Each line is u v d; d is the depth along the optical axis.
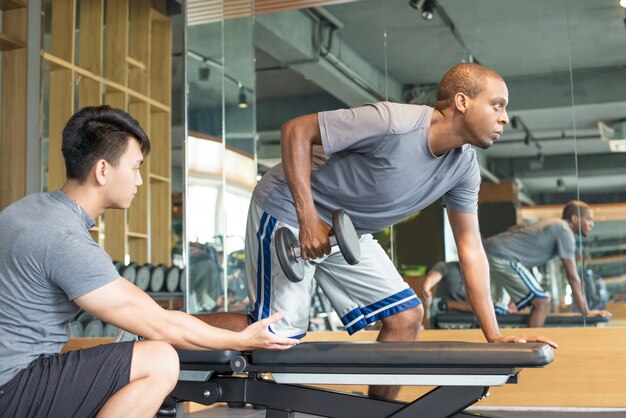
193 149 4.18
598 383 3.19
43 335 1.56
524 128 3.59
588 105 3.54
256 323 1.67
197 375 1.80
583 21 3.59
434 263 3.63
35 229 1.54
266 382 1.77
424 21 3.82
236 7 4.17
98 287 1.54
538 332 3.33
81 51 4.37
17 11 4.04
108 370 1.55
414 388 3.29
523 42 3.66
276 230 1.94
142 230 4.33
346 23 3.94
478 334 3.49
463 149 1.95
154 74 4.41
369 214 1.98
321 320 3.65
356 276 2.11
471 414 1.64
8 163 4.00
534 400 3.23
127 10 4.47
